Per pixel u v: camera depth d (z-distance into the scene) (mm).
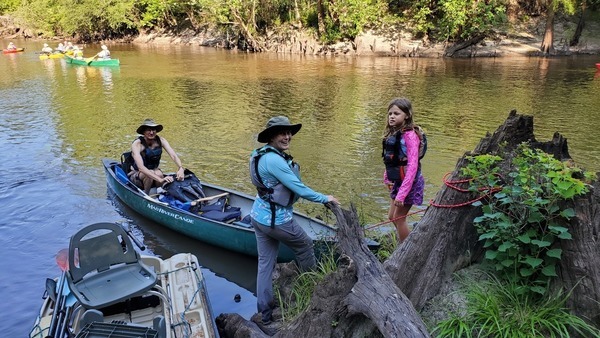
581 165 9031
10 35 44656
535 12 29047
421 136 3992
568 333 2861
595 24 28359
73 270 3658
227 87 18016
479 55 26766
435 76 20109
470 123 12164
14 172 8859
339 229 3350
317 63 25250
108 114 13586
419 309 3299
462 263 3477
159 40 39156
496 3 27875
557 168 3100
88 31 41281
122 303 4086
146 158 7008
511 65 23000
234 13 30875
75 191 7969
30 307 4914
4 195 7770
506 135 3807
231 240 5730
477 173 3404
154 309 4176
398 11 30594
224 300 5086
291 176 3670
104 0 39062
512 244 3107
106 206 7387
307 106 14500
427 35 28469
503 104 14320
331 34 29766
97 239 3766
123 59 27938
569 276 3023
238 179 8484
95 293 3545
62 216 7039
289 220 3932
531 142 3836
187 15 39375
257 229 3969
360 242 3318
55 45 36781
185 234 6258
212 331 3830
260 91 17125
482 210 3455
